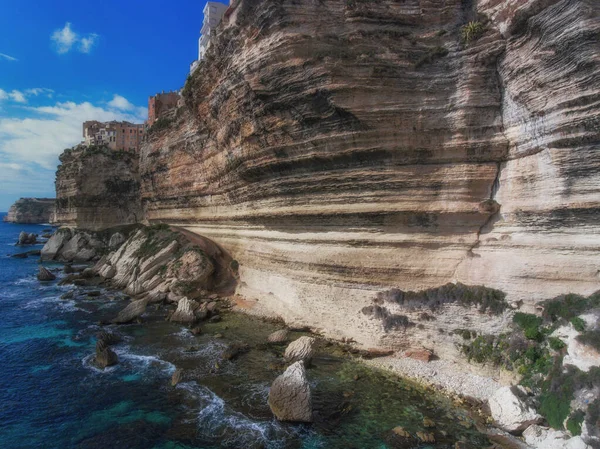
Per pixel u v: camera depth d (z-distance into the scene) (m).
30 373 20.00
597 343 13.48
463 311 18.66
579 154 15.73
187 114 42.72
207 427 15.00
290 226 26.58
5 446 14.38
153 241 42.91
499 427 14.42
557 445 12.65
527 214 17.77
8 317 29.77
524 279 17.25
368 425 14.79
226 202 37.16
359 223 22.20
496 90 19.33
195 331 25.12
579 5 14.97
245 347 22.34
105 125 97.44
